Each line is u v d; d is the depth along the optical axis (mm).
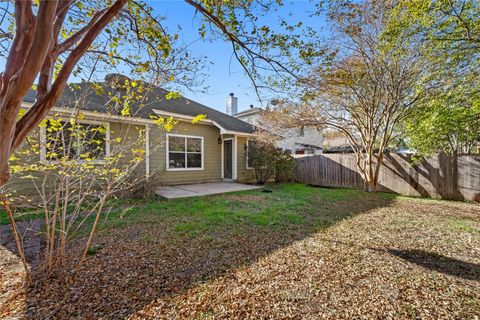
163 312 1762
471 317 1700
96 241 3166
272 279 2232
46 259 2285
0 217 4238
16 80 985
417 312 1763
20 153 2684
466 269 2445
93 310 1776
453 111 5449
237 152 10203
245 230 3670
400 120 7184
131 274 2311
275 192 7645
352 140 8320
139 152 3102
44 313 1737
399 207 5453
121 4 1566
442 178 6645
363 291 2041
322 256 2746
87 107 5164
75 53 1372
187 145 8977
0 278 2205
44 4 980
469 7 4012
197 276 2283
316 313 1757
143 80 3127
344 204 5758
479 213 4895
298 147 17844
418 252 2881
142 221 4117
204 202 5750
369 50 5859
